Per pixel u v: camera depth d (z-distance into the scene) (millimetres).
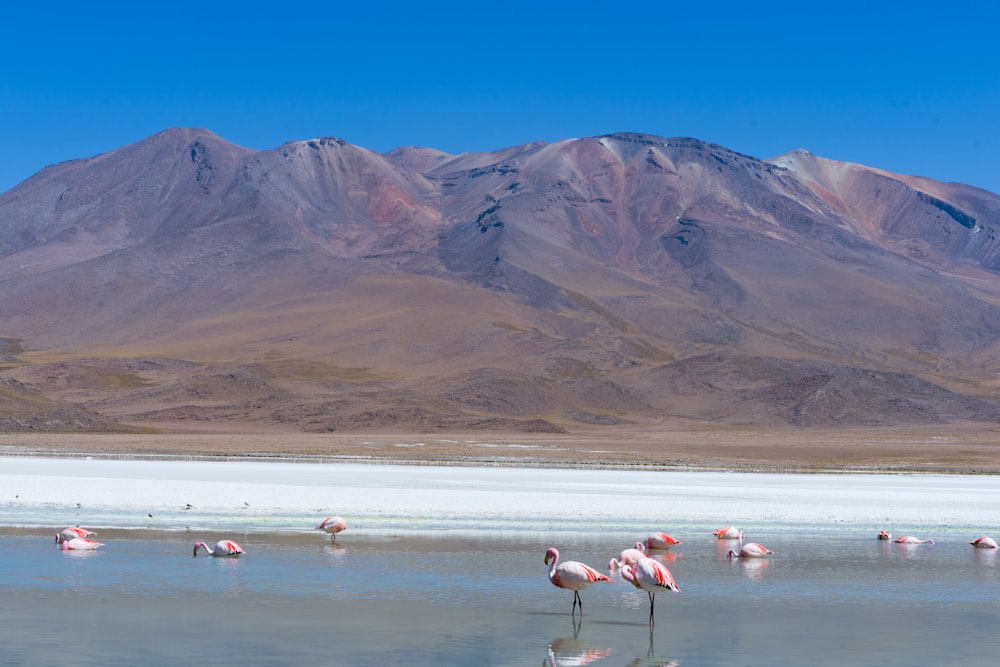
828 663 30250
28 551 47219
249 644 31406
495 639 32688
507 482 89938
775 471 124875
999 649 31859
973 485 103750
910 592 40594
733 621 35594
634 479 98750
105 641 31516
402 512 62500
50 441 161000
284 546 49562
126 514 61375
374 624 34125
